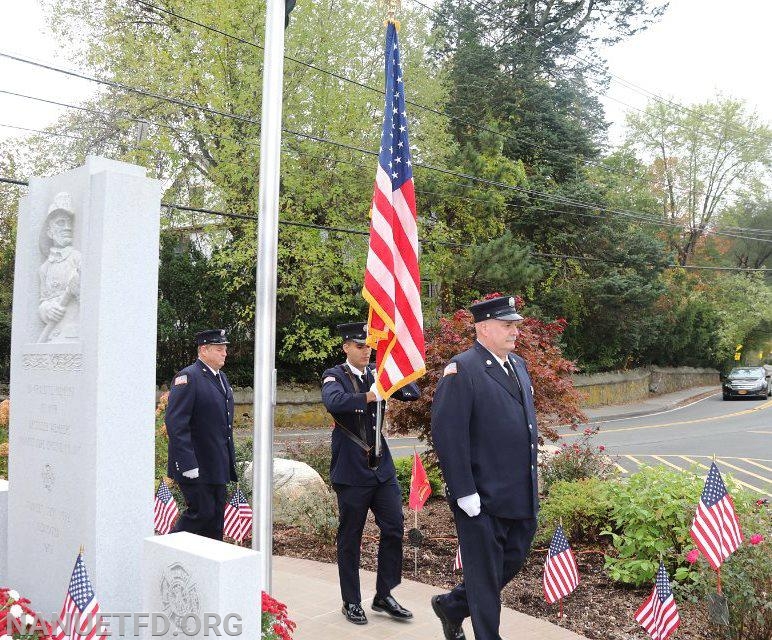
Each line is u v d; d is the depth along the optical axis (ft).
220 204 60.64
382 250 16.03
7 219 66.54
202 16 58.18
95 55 60.80
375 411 16.99
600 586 18.95
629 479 22.53
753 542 15.24
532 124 89.51
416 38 72.28
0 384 67.51
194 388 19.06
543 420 26.35
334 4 65.77
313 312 72.69
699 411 92.07
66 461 13.89
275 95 14.71
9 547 15.66
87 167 14.01
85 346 13.47
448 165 76.18
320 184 65.67
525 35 91.56
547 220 82.89
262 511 13.92
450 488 13.52
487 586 13.37
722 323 130.93
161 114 60.29
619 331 97.04
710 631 15.30
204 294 72.13
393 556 16.58
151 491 13.76
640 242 87.97
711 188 130.82
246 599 10.40
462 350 25.36
